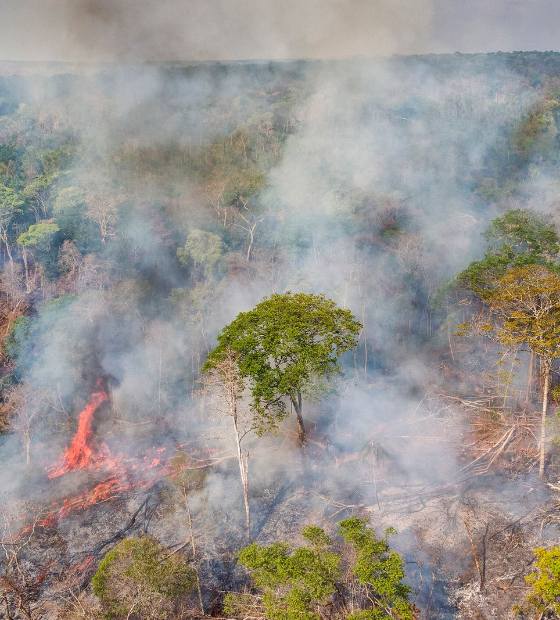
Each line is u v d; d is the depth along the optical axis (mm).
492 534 40375
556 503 42250
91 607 36312
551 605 31297
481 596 35875
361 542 30547
